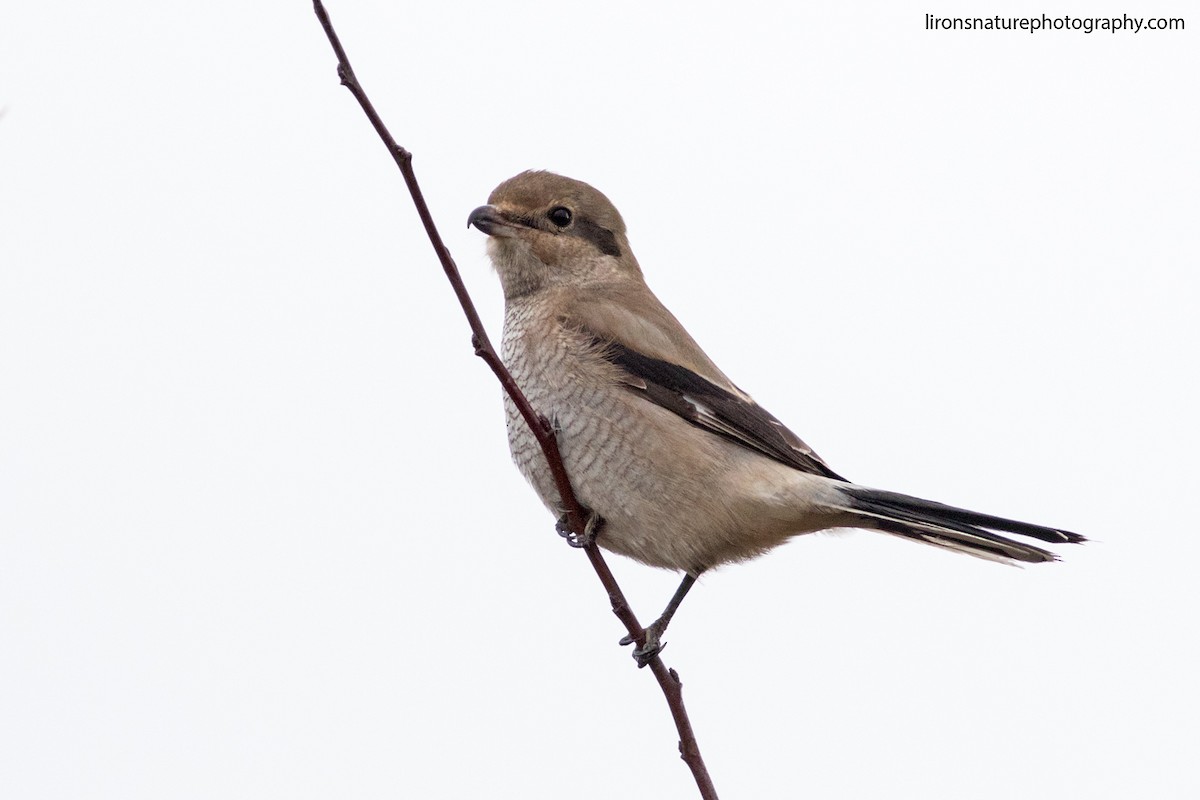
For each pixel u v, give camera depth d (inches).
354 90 302.5
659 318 432.1
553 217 446.3
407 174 310.0
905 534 394.3
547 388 415.5
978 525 387.5
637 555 418.3
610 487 407.2
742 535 408.5
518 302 446.6
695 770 350.3
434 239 322.0
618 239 460.1
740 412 411.8
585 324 419.5
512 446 428.5
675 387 409.1
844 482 405.1
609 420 406.6
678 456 404.2
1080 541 376.5
